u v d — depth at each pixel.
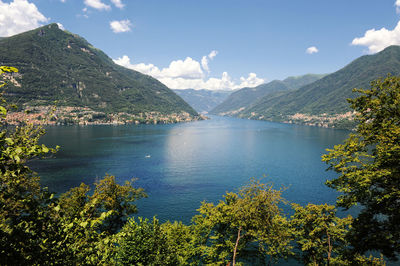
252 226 30.88
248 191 30.72
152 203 76.06
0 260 5.78
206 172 116.31
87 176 102.12
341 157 20.69
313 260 35.81
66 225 7.25
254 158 151.25
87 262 7.88
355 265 18.38
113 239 9.09
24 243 6.25
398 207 15.99
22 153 6.13
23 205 6.32
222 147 192.38
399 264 41.50
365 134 20.23
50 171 108.56
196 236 39.75
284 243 35.09
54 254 6.93
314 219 34.62
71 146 173.62
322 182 102.19
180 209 71.69
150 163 132.12
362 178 16.78
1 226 6.00
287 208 73.69
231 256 37.84
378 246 16.14
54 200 6.99
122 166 122.94
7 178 6.16
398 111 18.20
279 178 108.12
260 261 43.81
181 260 30.97
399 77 18.70
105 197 38.47
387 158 16.34
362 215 18.02
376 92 19.84
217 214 35.41
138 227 26.58
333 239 34.19
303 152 172.38
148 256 25.30
